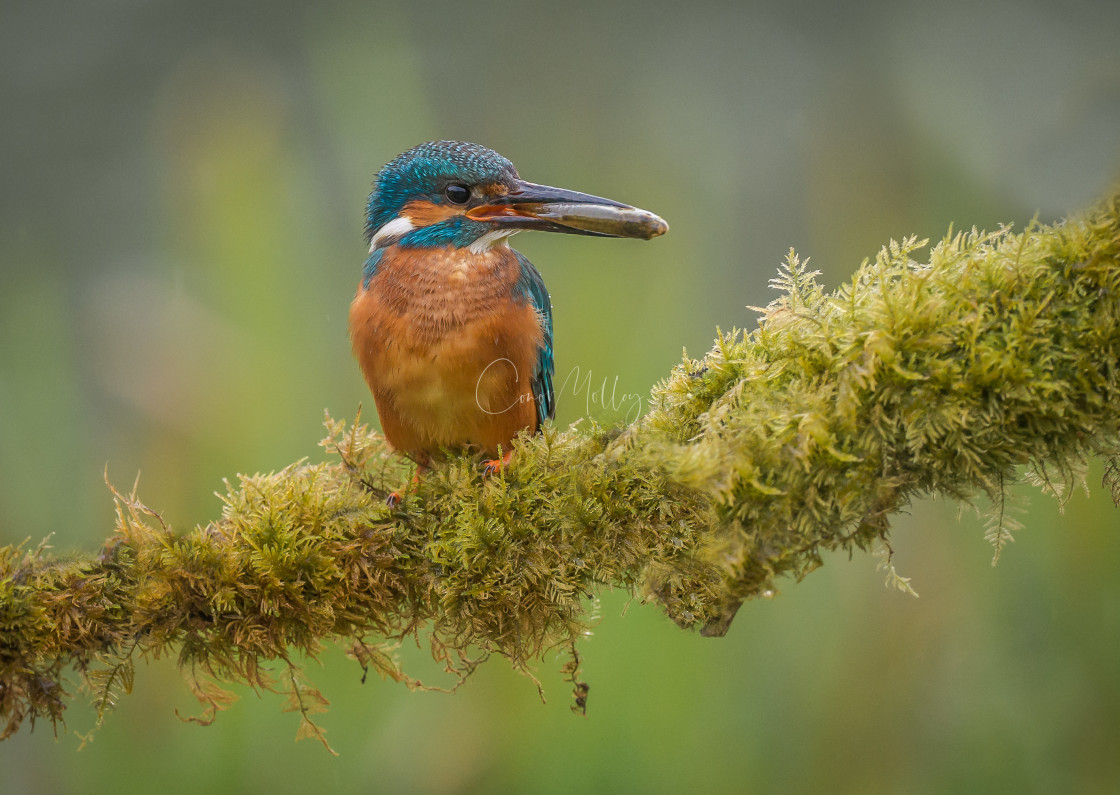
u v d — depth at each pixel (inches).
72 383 369.4
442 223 283.9
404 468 272.2
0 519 347.3
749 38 510.6
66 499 353.4
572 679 225.9
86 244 482.6
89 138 506.9
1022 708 333.4
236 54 462.9
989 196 430.6
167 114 426.3
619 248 390.9
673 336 382.3
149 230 483.5
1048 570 337.1
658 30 517.7
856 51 485.7
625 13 519.5
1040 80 441.4
